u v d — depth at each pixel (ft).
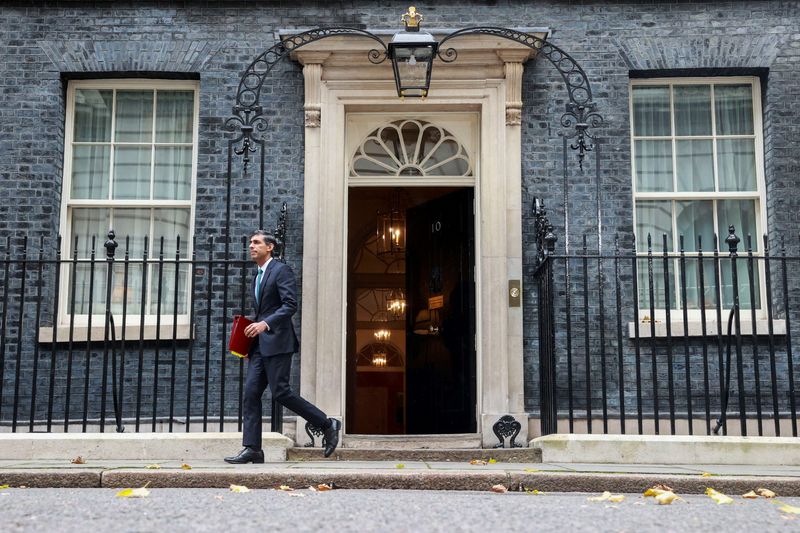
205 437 20.77
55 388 24.98
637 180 26.89
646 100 27.22
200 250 25.80
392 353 64.44
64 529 11.41
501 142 25.88
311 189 25.77
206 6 26.71
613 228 25.72
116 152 27.17
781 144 25.88
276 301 20.25
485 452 21.57
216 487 16.76
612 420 24.61
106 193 26.94
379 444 24.76
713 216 26.73
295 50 26.02
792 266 25.20
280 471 17.01
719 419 24.22
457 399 27.04
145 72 26.61
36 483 16.81
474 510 13.57
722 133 27.02
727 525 12.39
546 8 26.58
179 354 25.18
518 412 24.85
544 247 23.90
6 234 25.76
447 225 28.27
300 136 26.30
